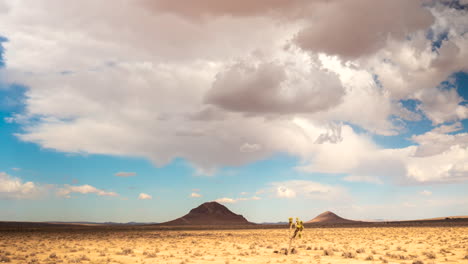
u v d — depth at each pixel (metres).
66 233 87.00
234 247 42.12
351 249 37.38
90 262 26.84
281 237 64.56
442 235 58.22
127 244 46.69
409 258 28.50
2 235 70.00
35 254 31.64
